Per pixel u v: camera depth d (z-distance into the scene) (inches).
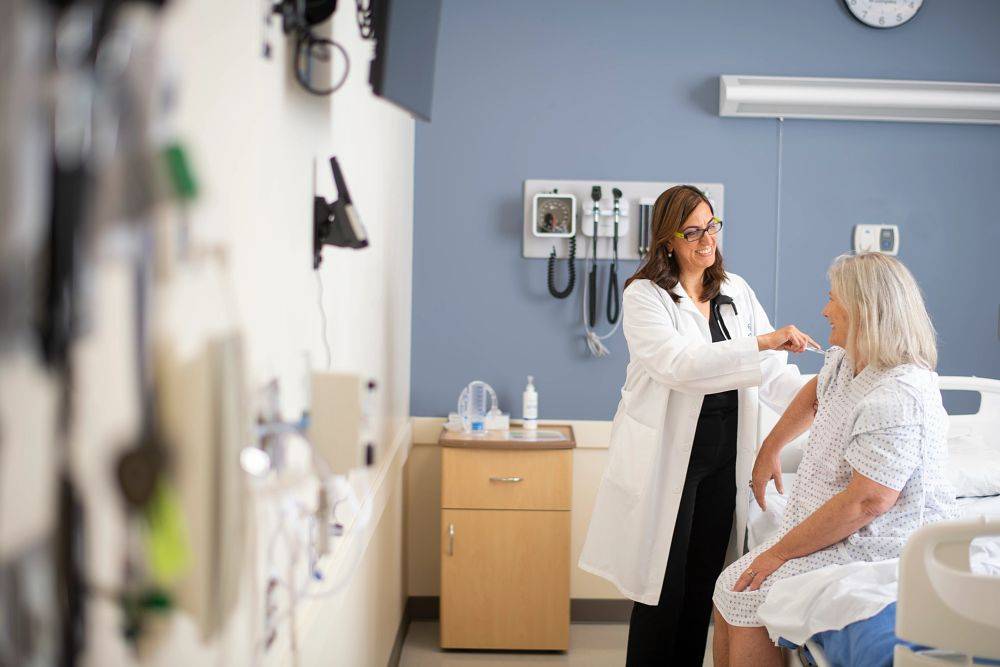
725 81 115.5
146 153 25.1
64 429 21.0
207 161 32.1
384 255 88.7
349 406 45.4
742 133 119.0
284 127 45.0
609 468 89.4
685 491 87.0
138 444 25.3
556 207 117.6
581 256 119.3
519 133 118.9
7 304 18.4
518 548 106.7
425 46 53.7
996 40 119.2
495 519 106.4
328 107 56.3
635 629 89.6
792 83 115.3
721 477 89.7
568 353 120.3
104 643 23.8
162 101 26.5
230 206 35.3
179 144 26.5
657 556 86.6
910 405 66.2
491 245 119.6
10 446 18.9
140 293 25.5
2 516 18.6
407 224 113.0
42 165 19.6
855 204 120.1
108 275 23.4
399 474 105.7
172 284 28.6
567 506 106.3
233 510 30.2
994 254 120.9
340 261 62.2
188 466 28.3
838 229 120.3
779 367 94.0
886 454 65.7
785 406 94.4
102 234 22.4
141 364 25.6
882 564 64.2
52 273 20.3
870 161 119.7
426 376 120.6
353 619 68.4
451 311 120.1
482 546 106.8
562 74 118.6
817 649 63.9
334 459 45.4
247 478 33.6
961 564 50.7
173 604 27.5
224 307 34.2
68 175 20.5
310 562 50.5
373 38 49.9
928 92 114.7
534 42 118.5
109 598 24.1
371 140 77.8
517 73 118.5
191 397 28.5
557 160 119.0
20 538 19.4
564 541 106.7
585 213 118.0
